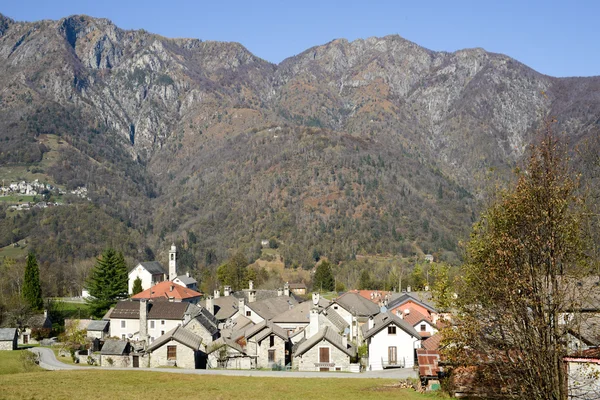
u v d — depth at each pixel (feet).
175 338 248.52
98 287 408.46
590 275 99.55
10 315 351.25
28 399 158.20
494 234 104.22
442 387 157.79
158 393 168.86
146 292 404.98
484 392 141.49
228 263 609.01
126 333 329.93
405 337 236.84
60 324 390.63
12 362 253.03
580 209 98.07
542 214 96.94
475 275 107.24
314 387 179.63
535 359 96.27
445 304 120.16
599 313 106.11
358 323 296.71
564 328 97.25
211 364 248.93
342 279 606.96
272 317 321.32
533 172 100.07
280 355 248.11
